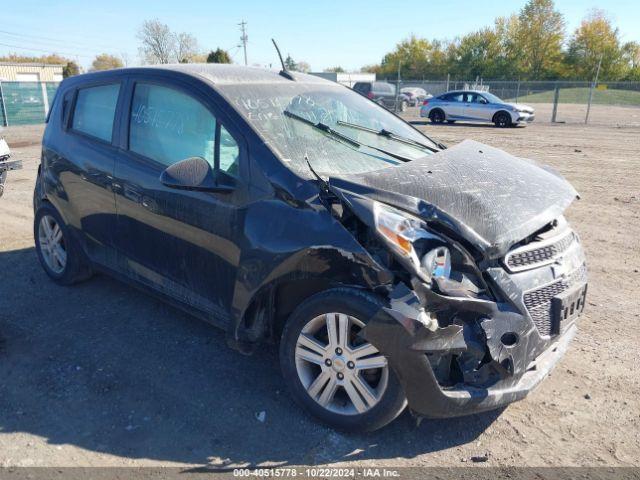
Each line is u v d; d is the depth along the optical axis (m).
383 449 2.90
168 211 3.57
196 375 3.55
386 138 3.99
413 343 2.60
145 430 3.02
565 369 3.69
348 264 2.78
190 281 3.59
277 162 3.13
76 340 3.97
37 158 12.96
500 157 3.75
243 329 3.28
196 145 3.51
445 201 2.91
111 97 4.17
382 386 2.82
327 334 3.00
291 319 3.05
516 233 2.85
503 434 3.04
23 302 4.59
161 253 3.73
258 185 3.13
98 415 3.15
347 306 2.78
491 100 22.62
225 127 3.36
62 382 3.46
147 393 3.35
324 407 3.02
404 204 2.82
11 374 3.54
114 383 3.45
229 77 3.78
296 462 2.80
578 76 72.88
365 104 4.39
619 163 12.17
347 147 3.58
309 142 3.44
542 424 3.13
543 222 3.01
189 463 2.78
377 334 2.69
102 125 4.21
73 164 4.33
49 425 3.06
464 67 78.00
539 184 3.38
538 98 34.06
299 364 3.06
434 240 2.74
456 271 2.79
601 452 2.90
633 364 3.76
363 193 2.88
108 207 4.07
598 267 5.66
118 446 2.90
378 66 90.00
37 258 5.64
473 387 2.74
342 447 2.91
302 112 3.72
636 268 5.64
